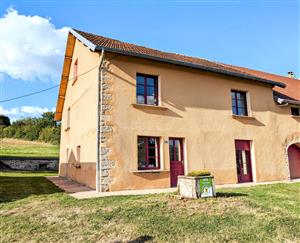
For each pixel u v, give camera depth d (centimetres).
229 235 489
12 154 2820
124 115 1007
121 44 1276
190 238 473
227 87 1315
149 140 1070
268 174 1352
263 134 1384
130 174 977
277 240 474
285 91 1702
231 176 1224
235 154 1263
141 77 1105
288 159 1566
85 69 1221
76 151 1329
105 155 945
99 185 920
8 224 544
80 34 1196
